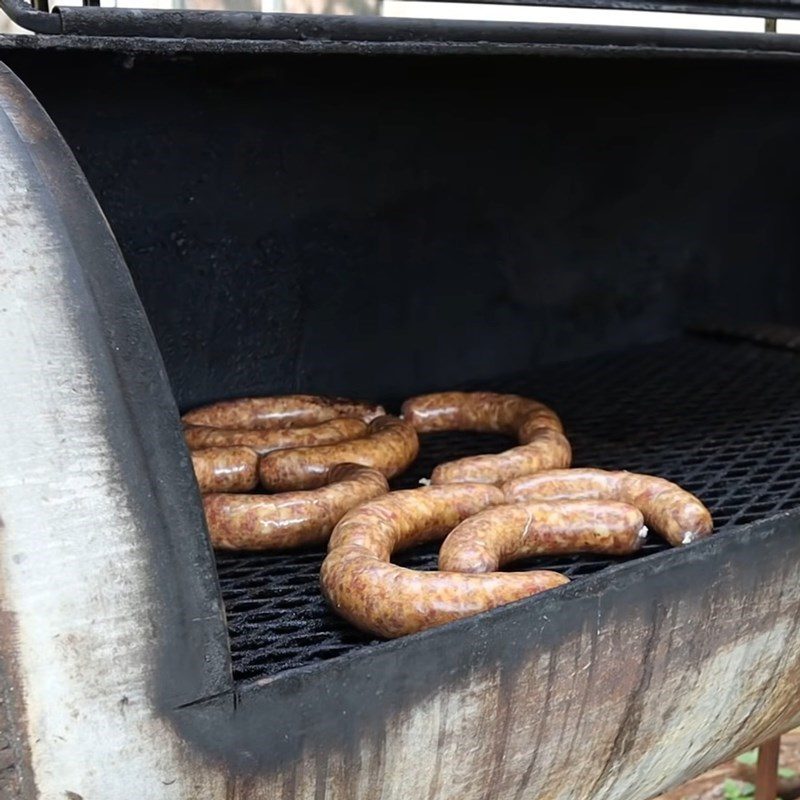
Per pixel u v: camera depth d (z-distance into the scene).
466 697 1.23
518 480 1.79
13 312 0.98
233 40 1.29
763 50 1.78
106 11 1.21
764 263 3.22
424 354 2.62
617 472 1.81
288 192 2.26
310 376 2.45
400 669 1.16
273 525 1.67
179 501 1.03
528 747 1.34
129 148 2.02
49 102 1.86
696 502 1.67
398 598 1.33
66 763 0.99
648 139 2.79
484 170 2.54
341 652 1.40
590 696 1.37
